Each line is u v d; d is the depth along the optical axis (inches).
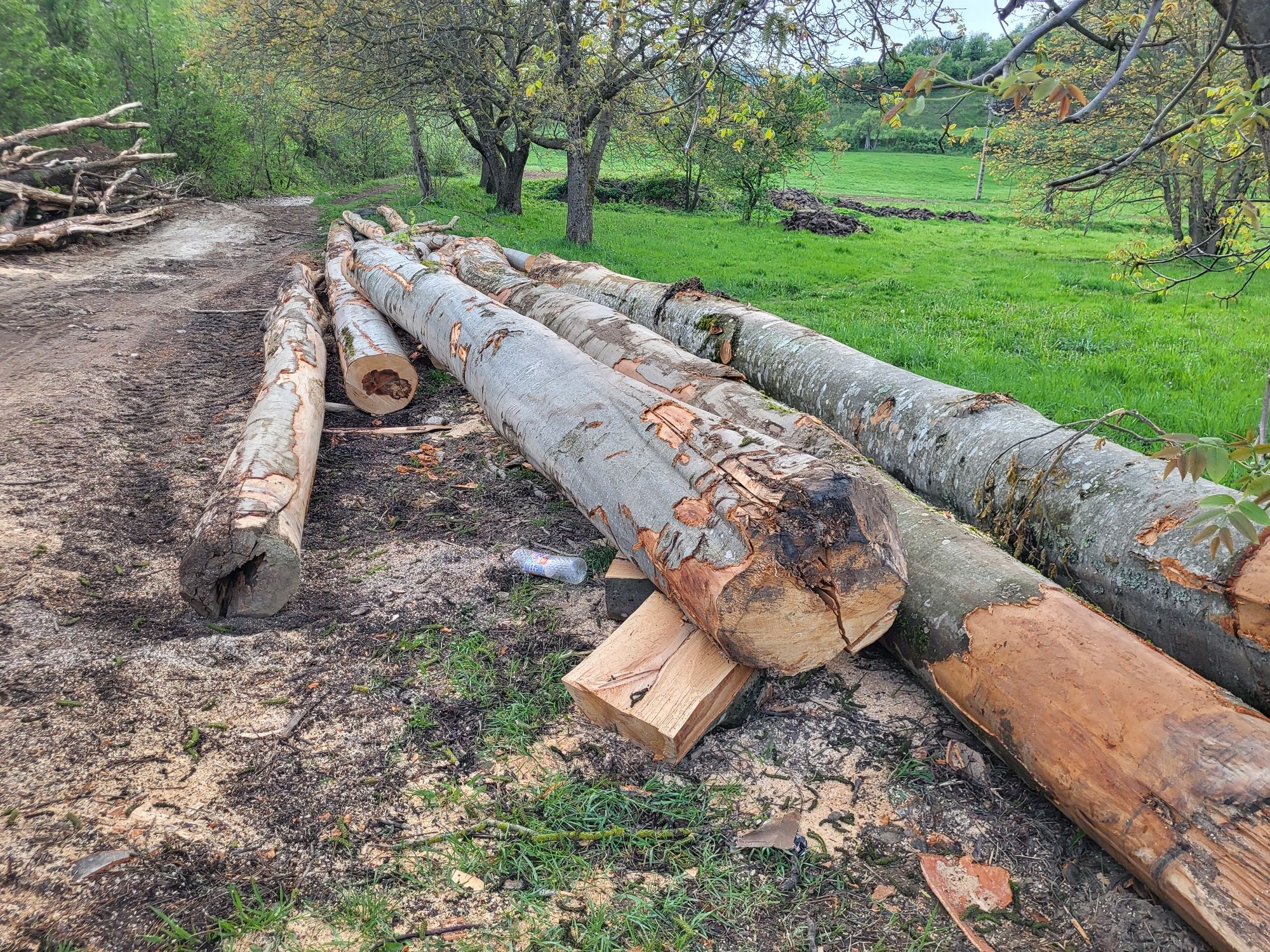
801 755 108.0
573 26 339.0
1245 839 72.7
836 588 100.0
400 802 99.4
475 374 193.3
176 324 343.0
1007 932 82.3
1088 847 91.7
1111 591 118.9
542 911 84.9
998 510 144.0
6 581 138.8
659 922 83.6
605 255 587.5
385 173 1322.6
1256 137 95.3
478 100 587.8
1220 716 81.4
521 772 104.9
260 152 1087.6
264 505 139.1
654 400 136.4
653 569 115.3
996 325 360.2
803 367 205.3
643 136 627.5
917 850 92.8
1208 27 320.2
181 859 89.5
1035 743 92.0
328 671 123.6
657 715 100.8
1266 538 101.4
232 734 109.4
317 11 572.4
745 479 105.6
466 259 345.7
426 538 168.6
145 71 932.6
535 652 129.0
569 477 138.3
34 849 88.6
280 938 81.0
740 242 743.7
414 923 83.2
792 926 83.5
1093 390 251.6
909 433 169.0
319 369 241.0
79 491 178.5
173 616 136.6
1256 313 399.5
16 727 105.8
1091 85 425.4
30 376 255.1
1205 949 78.1
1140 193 644.7
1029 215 646.5
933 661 109.4
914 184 1681.8
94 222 575.2
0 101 687.1
